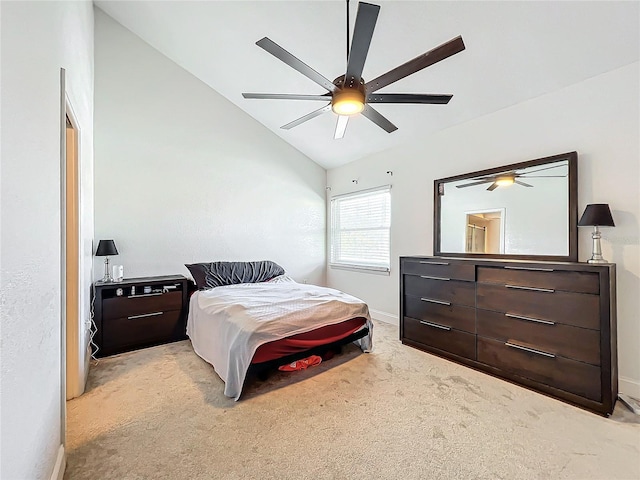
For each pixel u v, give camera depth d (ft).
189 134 13.43
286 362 8.07
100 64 11.44
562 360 7.12
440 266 9.86
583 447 5.49
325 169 17.79
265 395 7.30
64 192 5.32
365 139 13.79
